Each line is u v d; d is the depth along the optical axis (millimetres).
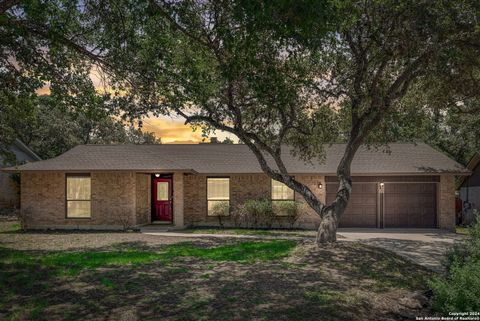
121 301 8203
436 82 15773
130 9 9711
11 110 13594
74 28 11281
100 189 21438
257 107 14875
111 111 11812
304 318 7418
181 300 8266
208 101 13773
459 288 7277
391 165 22641
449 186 22172
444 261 11273
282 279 9992
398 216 22641
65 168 21062
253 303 8125
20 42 10922
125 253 13422
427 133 32219
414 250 14906
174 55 11219
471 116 24891
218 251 13914
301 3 6680
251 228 22234
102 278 9906
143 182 22703
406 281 10555
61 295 8586
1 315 7387
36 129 38906
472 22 11742
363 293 9234
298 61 12289
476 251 8547
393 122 16938
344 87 14641
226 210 22547
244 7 7156
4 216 28203
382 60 13734
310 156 18438
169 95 11281
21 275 10055
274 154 15242
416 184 22625
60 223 21484
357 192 22828
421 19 11469
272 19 7113
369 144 18891
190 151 25266
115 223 21266
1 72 11406
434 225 22531
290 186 15250
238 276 10250
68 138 41438
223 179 23047
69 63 11891
